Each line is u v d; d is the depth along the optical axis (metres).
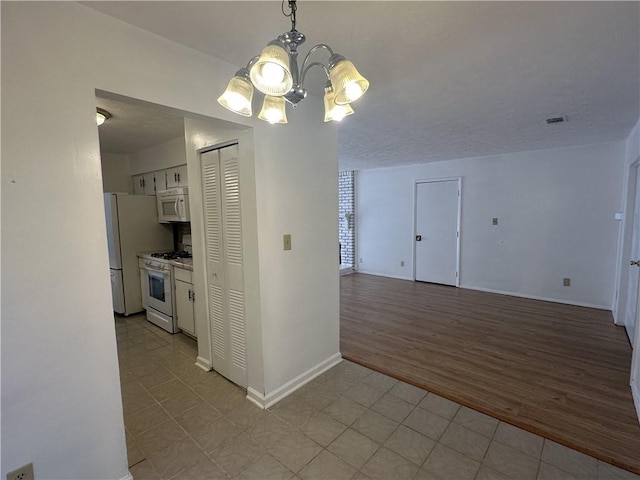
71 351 1.33
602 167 4.09
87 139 1.33
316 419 2.05
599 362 2.76
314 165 2.45
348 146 4.18
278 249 2.21
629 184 3.52
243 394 2.34
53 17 1.23
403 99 2.45
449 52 1.74
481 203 5.11
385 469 1.65
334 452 1.76
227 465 1.68
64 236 1.29
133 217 4.11
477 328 3.57
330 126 2.57
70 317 1.32
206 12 1.35
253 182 2.04
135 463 1.70
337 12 1.37
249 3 1.29
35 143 1.21
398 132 3.45
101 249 1.39
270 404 2.20
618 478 1.57
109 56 1.38
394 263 6.32
